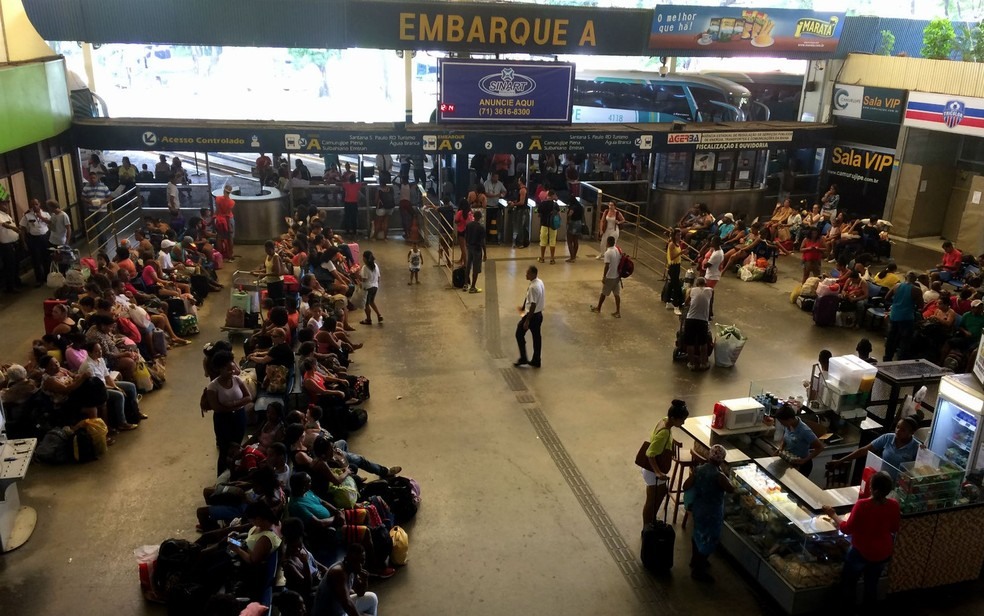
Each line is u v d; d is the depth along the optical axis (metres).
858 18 20.12
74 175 16.98
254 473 7.12
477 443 9.21
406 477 8.08
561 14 17.73
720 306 14.69
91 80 18.08
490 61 17.70
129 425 9.31
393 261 17.00
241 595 5.79
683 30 18.59
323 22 16.89
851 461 7.73
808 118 21.83
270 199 17.91
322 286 13.79
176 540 6.45
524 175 20.98
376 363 11.51
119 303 10.77
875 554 6.15
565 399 10.47
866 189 20.55
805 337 13.16
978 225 18.47
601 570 7.05
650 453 6.98
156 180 18.44
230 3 16.41
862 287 13.70
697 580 6.97
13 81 13.41
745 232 17.12
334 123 18.08
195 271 13.96
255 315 12.31
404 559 6.98
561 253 18.02
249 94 33.97
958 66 17.56
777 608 6.62
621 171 21.19
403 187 18.27
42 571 6.77
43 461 8.49
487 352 12.05
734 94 21.77
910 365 8.38
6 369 9.25
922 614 6.57
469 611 6.45
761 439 8.01
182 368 11.16
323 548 6.66
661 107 22.83
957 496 6.64
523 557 7.18
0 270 13.99
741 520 7.29
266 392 9.12
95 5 15.93
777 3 29.31
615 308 14.28
